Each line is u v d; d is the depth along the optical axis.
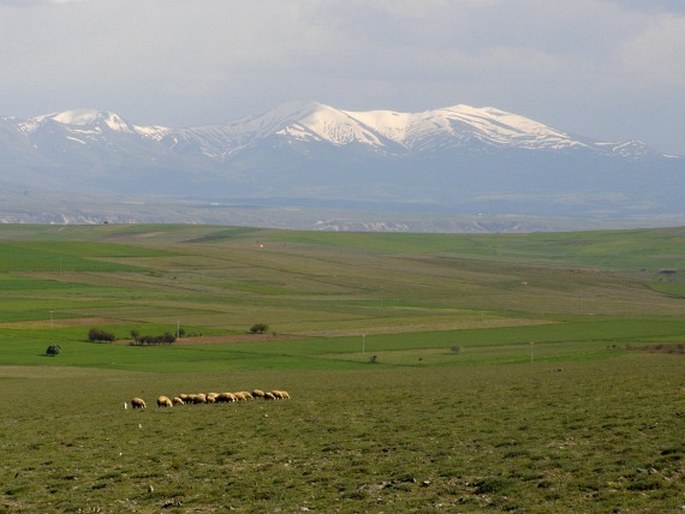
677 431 53.66
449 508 42.78
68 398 97.50
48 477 54.28
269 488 48.72
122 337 187.50
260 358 159.50
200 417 74.19
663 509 39.56
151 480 52.47
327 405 78.44
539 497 43.22
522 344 180.00
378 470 51.09
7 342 178.50
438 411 70.69
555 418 62.56
